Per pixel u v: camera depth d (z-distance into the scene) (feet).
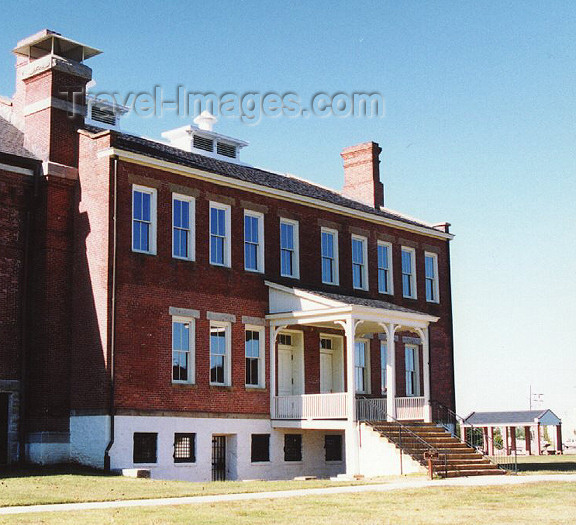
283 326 110.83
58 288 98.32
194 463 100.78
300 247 119.34
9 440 94.94
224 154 131.13
